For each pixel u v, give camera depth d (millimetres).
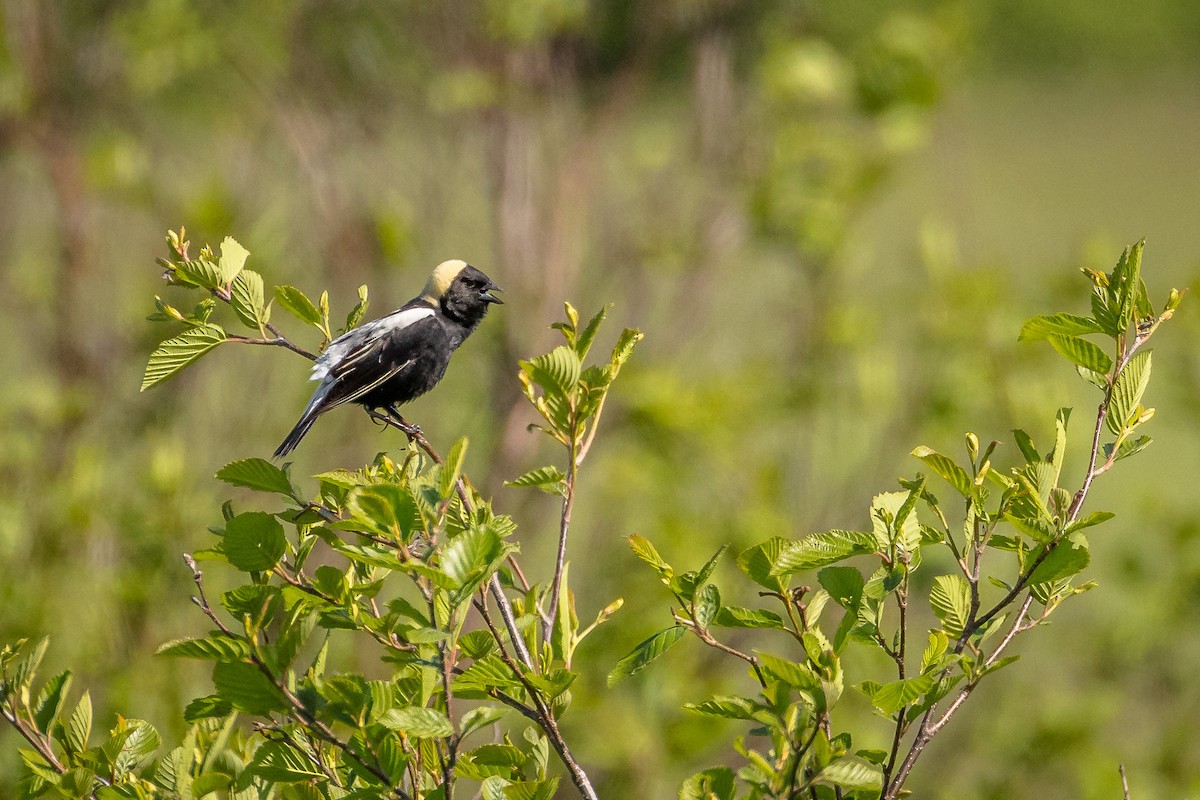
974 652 5277
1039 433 12461
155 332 13586
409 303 9797
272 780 5215
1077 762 11617
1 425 13023
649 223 14125
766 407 13703
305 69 13867
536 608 5578
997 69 55375
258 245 13109
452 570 4680
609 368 5434
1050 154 45062
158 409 13461
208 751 5809
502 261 13711
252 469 5184
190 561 5082
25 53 14258
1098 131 48312
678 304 14172
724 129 14336
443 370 9773
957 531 12273
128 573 11445
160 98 15320
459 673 5152
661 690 10992
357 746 5094
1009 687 12391
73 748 5602
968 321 13070
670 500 13000
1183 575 12078
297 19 13852
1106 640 12492
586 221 14102
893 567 5227
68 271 14195
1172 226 35312
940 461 5203
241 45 13844
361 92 13797
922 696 5180
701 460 13453
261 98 13867
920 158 15273
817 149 13938
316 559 11133
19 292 14195
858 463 13391
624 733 10547
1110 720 12141
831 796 5320
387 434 13656
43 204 15086
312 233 13898
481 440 13891
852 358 13828
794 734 4754
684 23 14359
